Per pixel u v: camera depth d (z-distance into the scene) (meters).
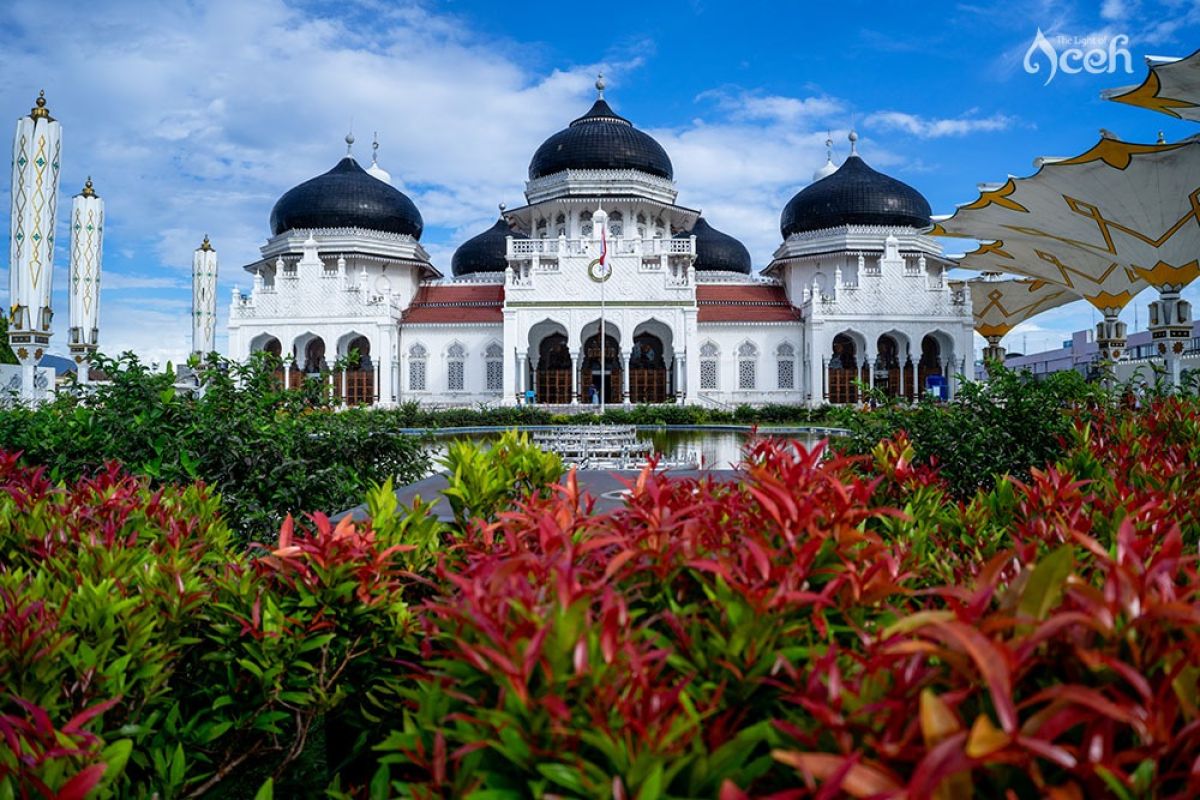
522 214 52.00
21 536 3.72
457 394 44.84
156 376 7.21
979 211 25.38
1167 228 23.02
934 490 4.56
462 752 1.73
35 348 27.30
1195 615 1.54
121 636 2.99
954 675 1.70
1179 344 25.12
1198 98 17.39
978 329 46.09
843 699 1.72
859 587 2.39
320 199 48.53
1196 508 3.62
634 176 49.16
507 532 2.84
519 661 1.79
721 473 8.41
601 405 39.66
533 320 42.78
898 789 1.33
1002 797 1.56
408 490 7.75
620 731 1.75
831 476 2.96
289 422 7.79
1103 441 5.88
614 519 2.98
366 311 43.84
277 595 3.30
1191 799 1.42
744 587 2.11
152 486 6.76
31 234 27.12
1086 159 20.64
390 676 3.36
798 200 49.59
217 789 3.31
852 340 45.03
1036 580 1.77
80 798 1.73
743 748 1.72
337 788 2.93
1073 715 1.42
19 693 2.52
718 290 48.69
